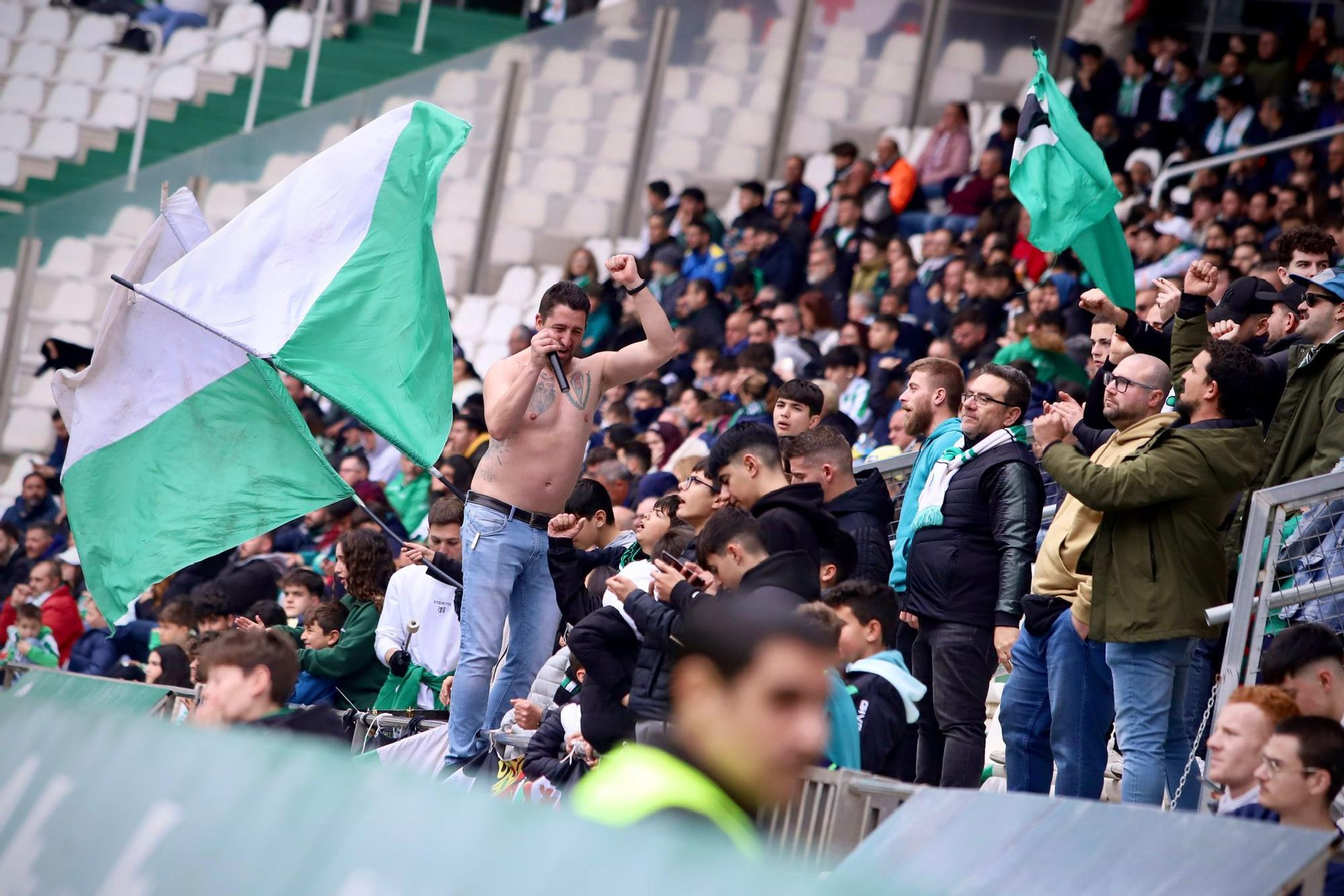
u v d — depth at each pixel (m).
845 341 44.16
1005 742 20.84
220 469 24.41
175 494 24.36
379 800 7.93
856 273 52.72
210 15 77.50
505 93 66.31
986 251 49.03
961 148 60.06
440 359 24.34
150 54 76.06
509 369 22.19
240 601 34.22
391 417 23.45
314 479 24.41
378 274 23.97
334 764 8.30
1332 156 50.62
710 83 66.56
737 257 57.12
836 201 57.66
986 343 43.34
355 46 75.69
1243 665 17.98
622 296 55.75
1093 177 24.98
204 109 74.75
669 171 65.94
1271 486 20.44
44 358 62.22
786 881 6.94
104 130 74.31
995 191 55.19
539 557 22.02
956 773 20.69
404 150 24.50
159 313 24.56
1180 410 19.52
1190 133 55.69
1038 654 20.41
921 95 66.25
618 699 19.03
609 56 66.62
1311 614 19.30
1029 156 25.17
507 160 66.00
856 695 18.38
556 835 7.30
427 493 44.84
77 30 76.38
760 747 8.41
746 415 39.38
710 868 7.00
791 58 66.62
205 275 23.66
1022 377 21.83
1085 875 10.34
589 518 24.12
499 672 22.50
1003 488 20.97
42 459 61.12
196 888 8.34
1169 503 18.55
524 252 65.25
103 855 8.92
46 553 49.16
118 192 63.94
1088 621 19.34
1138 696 18.55
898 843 11.51
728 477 19.36
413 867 7.56
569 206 65.50
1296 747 14.34
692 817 8.05
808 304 48.50
